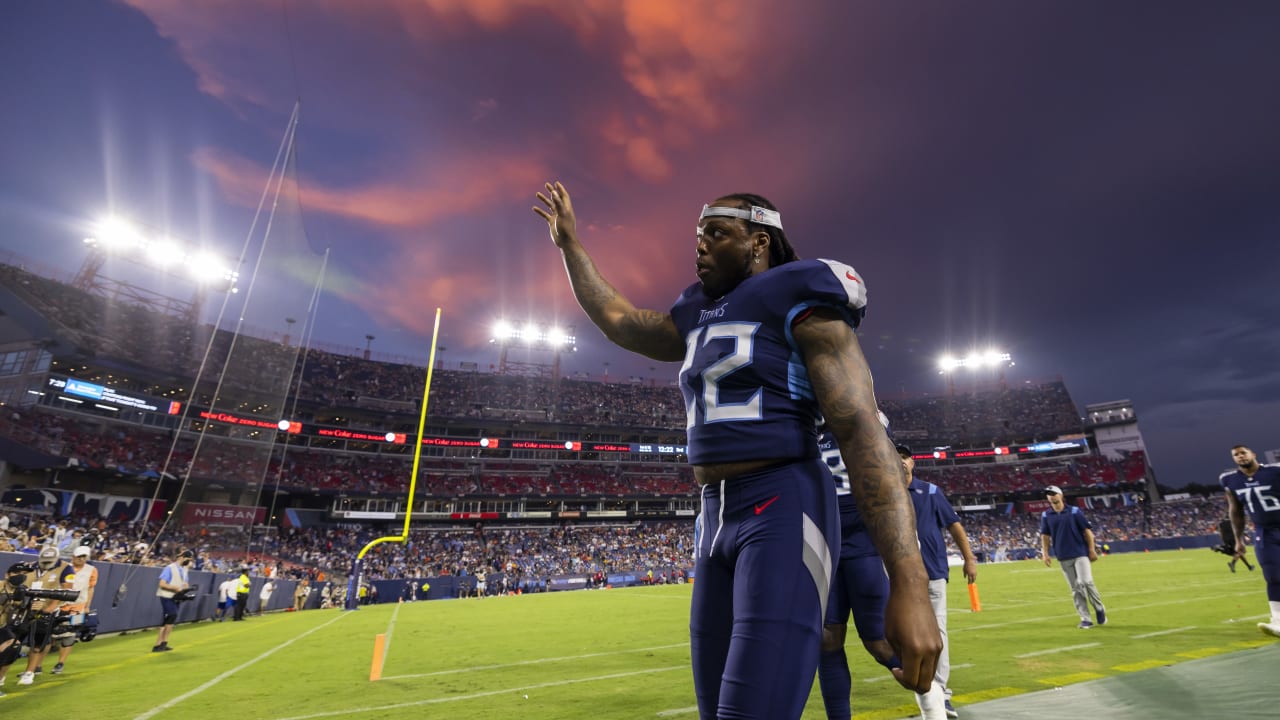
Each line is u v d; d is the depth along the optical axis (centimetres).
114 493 2872
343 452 4225
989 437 6116
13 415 2656
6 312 2984
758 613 107
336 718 443
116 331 3272
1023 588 1480
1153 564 2172
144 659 797
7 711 488
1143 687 379
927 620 91
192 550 1048
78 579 775
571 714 436
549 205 199
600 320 177
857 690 473
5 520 1816
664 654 738
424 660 734
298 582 2317
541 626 1139
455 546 3897
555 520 4575
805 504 115
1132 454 5778
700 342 132
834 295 117
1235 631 646
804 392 121
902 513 101
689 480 5209
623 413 5616
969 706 378
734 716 102
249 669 692
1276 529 574
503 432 4997
